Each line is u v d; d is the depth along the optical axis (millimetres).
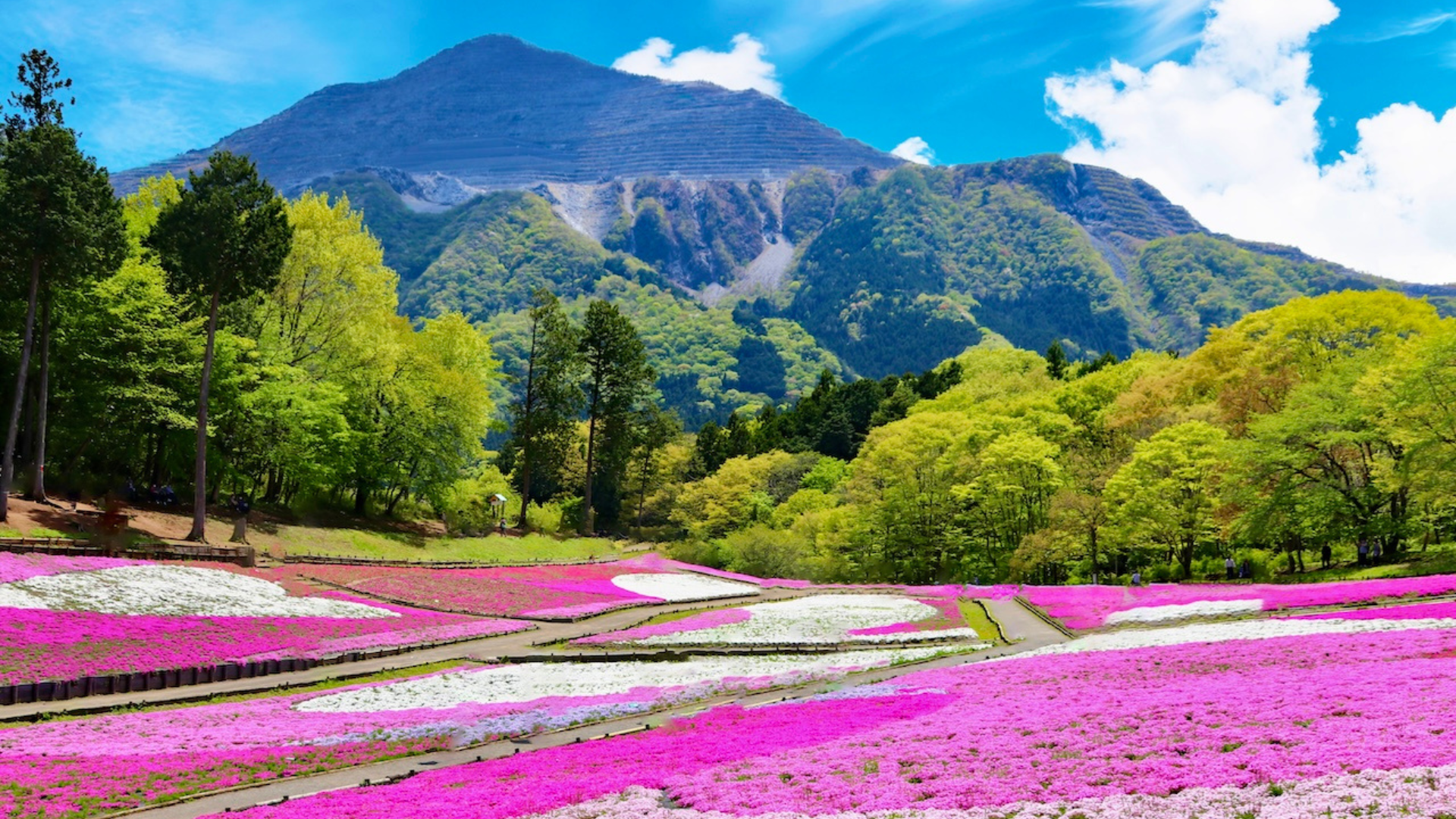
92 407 59094
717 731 24547
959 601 63156
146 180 74438
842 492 111875
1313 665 26594
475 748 25297
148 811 19688
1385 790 14195
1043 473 86500
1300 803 14336
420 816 17969
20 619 35281
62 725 27547
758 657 42594
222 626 40500
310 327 77812
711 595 67812
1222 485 66375
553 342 112125
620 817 17219
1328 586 48062
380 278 79562
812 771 19438
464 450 91812
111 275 59156
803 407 177375
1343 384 64812
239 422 70125
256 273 58500
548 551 97500
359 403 82875
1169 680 26938
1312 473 63438
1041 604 57125
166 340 62062
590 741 24844
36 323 56531
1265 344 82562
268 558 59250
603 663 42031
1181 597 52250
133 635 36875
